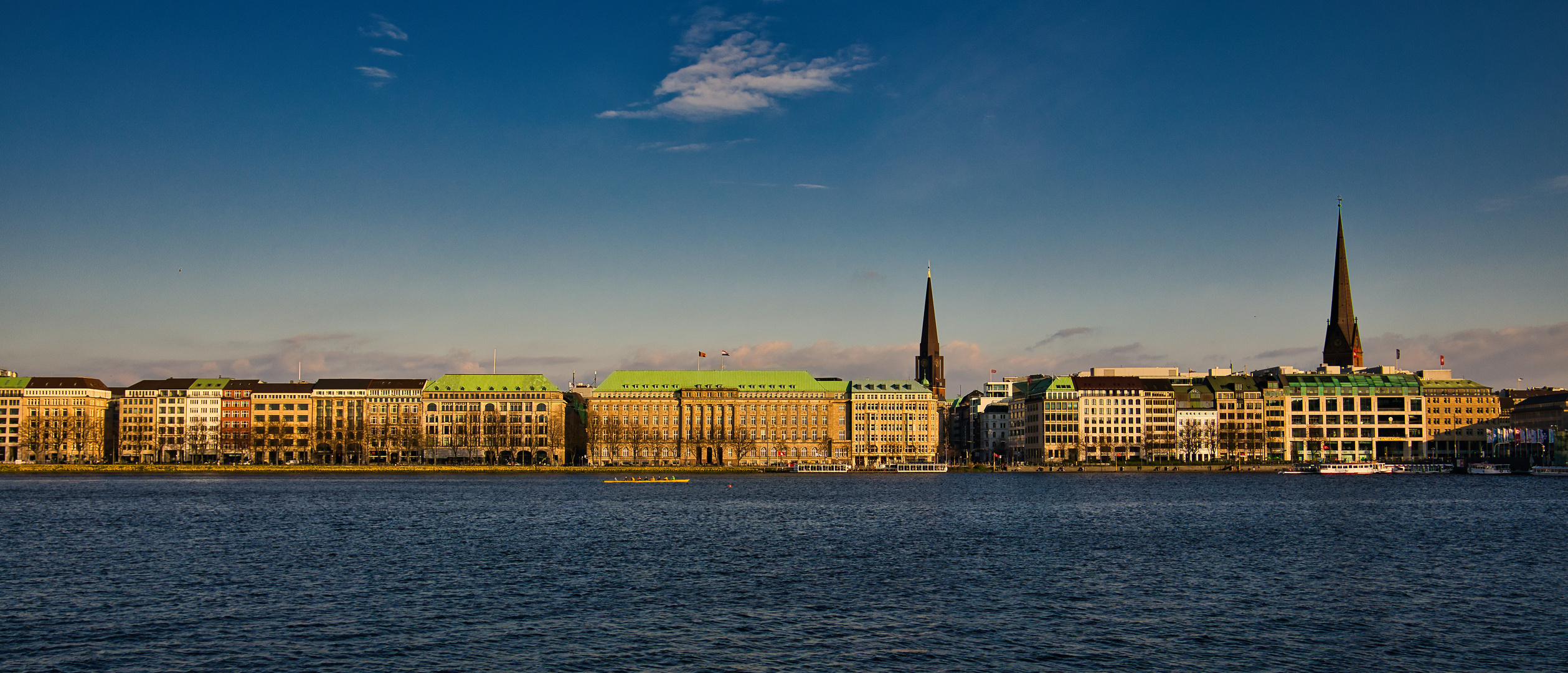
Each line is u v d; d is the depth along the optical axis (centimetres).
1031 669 7294
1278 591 10056
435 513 18438
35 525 15750
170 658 7475
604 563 11725
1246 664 7431
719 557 12269
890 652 7712
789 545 13450
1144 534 14850
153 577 10681
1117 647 7856
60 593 9794
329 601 9438
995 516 18038
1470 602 9512
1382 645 7931
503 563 11756
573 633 8238
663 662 7450
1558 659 7569
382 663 7381
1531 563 11869
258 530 15112
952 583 10444
